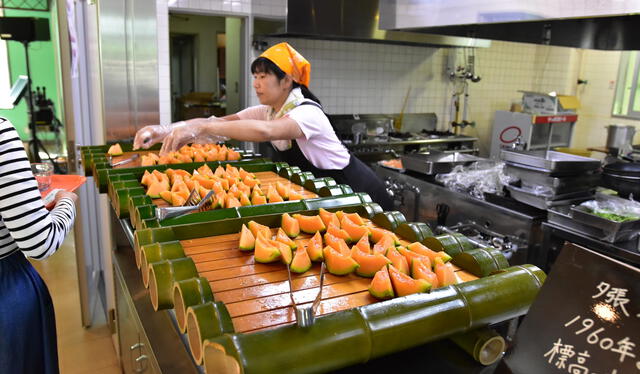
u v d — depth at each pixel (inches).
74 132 105.5
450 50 241.3
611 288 29.1
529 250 98.8
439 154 135.0
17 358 58.2
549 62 271.4
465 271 47.1
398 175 134.1
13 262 58.6
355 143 199.6
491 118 265.6
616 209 89.6
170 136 73.8
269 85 85.9
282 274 46.4
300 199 66.7
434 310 36.6
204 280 38.3
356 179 97.5
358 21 177.0
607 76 258.5
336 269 46.1
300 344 31.8
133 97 117.3
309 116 83.9
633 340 27.5
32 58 229.8
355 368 37.8
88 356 105.8
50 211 59.3
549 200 97.7
